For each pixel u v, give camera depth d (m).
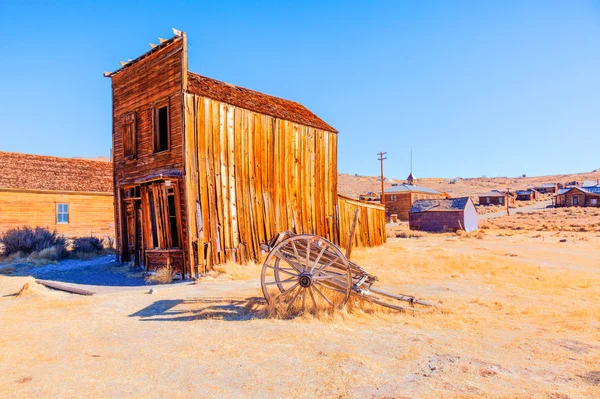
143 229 15.32
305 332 6.67
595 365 5.30
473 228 41.91
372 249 21.69
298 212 18.14
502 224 48.53
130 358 5.45
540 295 10.03
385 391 4.42
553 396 4.30
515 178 179.25
